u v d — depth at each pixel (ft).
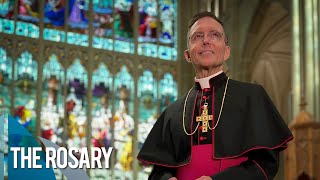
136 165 75.92
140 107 78.23
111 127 76.13
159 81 79.77
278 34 72.54
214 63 9.89
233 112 9.48
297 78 51.72
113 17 79.92
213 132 9.43
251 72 71.51
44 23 76.54
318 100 49.39
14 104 73.05
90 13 78.84
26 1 76.33
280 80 75.77
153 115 78.54
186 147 9.68
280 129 9.30
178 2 83.30
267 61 74.18
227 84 9.87
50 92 74.84
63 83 75.56
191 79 80.28
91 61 77.36
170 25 82.38
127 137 76.54
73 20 77.97
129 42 79.77
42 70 75.05
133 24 80.53
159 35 81.46
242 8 72.23
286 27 71.56
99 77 77.41
